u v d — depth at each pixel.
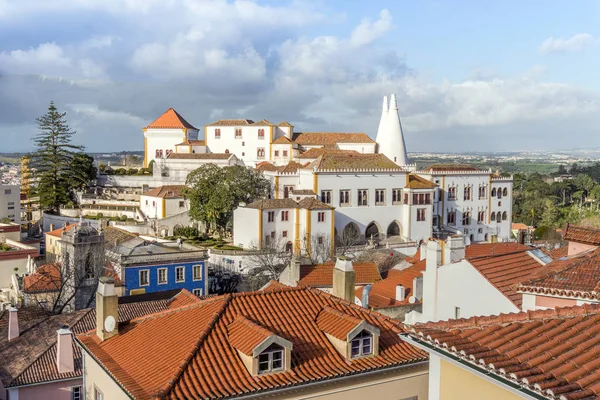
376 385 25.00
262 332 23.48
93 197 133.12
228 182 109.19
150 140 157.25
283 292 28.45
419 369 26.00
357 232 109.81
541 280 22.45
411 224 113.44
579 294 20.55
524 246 48.12
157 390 21.53
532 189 196.38
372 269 61.28
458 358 16.61
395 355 25.75
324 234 101.00
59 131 132.12
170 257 69.56
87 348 27.98
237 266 89.81
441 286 34.78
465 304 33.12
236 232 102.31
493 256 34.88
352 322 25.52
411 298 44.22
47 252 93.06
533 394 14.42
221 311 25.97
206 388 21.66
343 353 25.00
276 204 99.50
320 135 152.38
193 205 109.88
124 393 23.53
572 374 14.78
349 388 24.38
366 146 149.12
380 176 112.00
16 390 35.12
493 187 130.25
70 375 36.44
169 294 59.00
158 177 137.25
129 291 66.81
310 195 106.00
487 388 16.62
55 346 38.09
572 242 29.66
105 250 71.50
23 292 63.22
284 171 115.19
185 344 24.31
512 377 14.94
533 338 16.83
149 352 25.30
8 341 40.56
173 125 156.50
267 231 98.38
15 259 82.38
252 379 22.59
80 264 62.56
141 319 28.80
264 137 147.62
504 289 31.25
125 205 126.25
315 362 24.31
